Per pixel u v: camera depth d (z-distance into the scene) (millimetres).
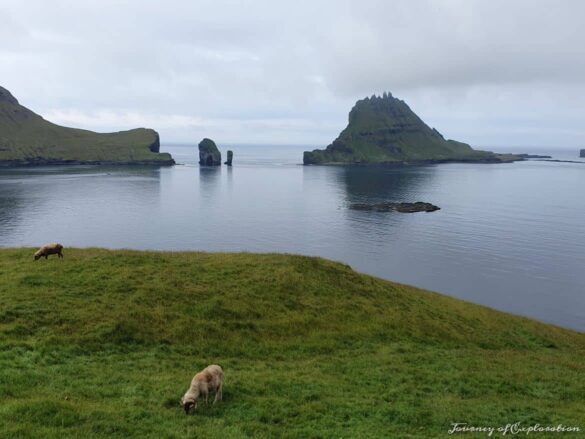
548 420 19266
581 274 87188
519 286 80062
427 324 34250
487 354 29906
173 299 29469
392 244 111500
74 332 23828
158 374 20766
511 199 197750
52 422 14547
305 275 37406
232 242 110875
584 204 183750
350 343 28750
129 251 39188
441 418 18578
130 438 14281
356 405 19359
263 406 18375
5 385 17109
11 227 120812
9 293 27078
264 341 26922
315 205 175250
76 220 133125
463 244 111938
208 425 16000
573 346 38719
